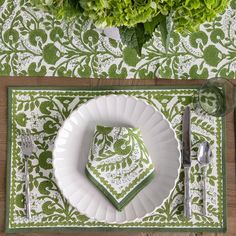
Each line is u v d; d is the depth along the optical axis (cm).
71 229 77
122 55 79
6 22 79
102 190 72
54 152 73
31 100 79
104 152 72
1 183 77
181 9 51
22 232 77
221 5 52
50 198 78
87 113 75
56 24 79
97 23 53
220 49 79
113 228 77
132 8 50
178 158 72
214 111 77
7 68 79
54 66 79
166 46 55
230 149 78
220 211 77
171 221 77
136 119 75
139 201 74
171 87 79
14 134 78
